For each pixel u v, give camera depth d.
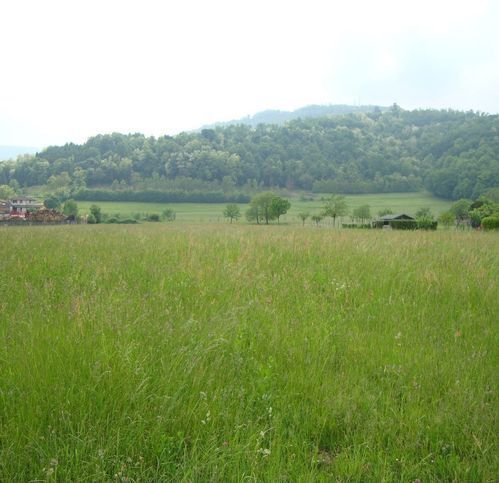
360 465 2.69
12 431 2.68
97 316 4.48
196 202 146.00
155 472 2.54
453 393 3.56
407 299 6.61
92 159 181.88
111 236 16.73
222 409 3.14
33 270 7.86
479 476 2.65
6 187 155.12
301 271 8.31
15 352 3.54
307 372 3.92
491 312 5.96
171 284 6.82
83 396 2.95
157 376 3.38
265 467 2.64
